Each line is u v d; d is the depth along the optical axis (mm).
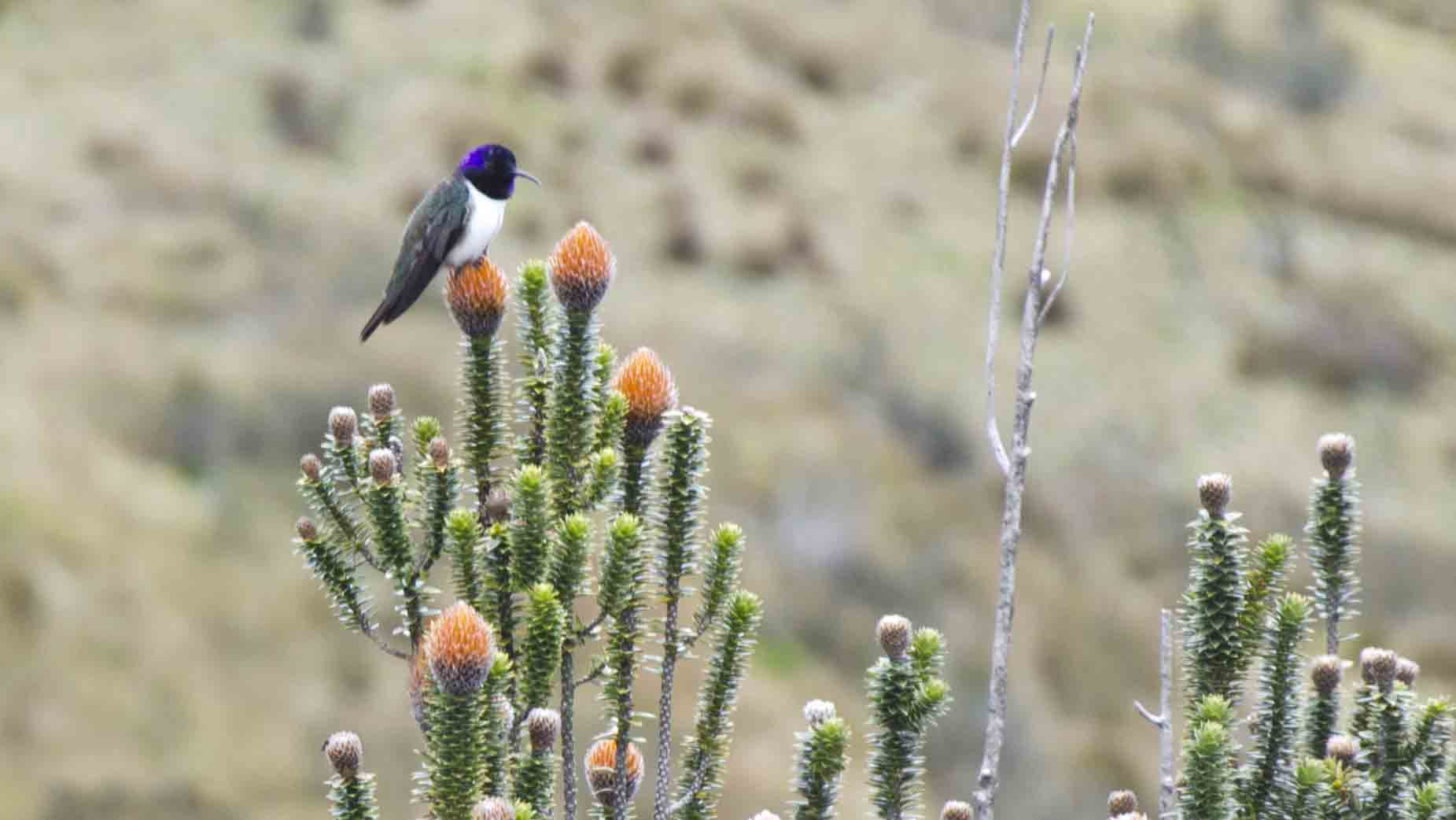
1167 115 60781
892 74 60344
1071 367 45688
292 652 29438
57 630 28172
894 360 43406
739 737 28172
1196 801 4359
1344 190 60688
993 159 56719
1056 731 32531
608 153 50156
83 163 43094
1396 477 45625
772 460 37656
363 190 44938
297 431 35719
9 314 36281
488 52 52906
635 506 4777
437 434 5074
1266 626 4676
